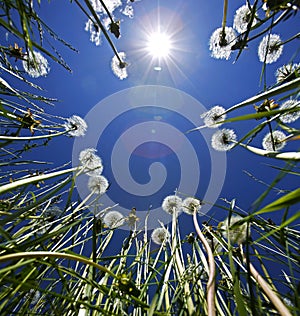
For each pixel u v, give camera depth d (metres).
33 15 0.22
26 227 0.24
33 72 0.32
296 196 0.09
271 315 0.18
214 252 0.29
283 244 0.17
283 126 0.20
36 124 0.32
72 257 0.16
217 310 0.21
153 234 0.40
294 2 0.19
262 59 0.33
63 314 0.20
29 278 0.18
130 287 0.23
